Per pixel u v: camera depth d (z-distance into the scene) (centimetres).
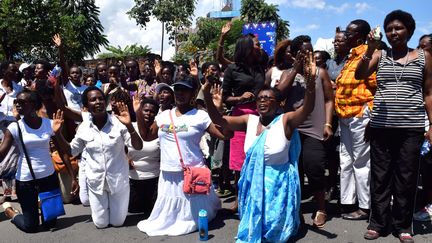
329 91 430
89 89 443
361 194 450
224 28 578
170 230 429
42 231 451
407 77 376
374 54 400
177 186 433
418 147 383
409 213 390
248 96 454
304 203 526
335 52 529
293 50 447
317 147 425
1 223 480
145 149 476
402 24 371
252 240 373
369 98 434
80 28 2764
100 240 419
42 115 577
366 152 441
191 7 2219
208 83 387
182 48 2775
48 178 449
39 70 637
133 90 719
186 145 432
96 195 443
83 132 443
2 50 2197
